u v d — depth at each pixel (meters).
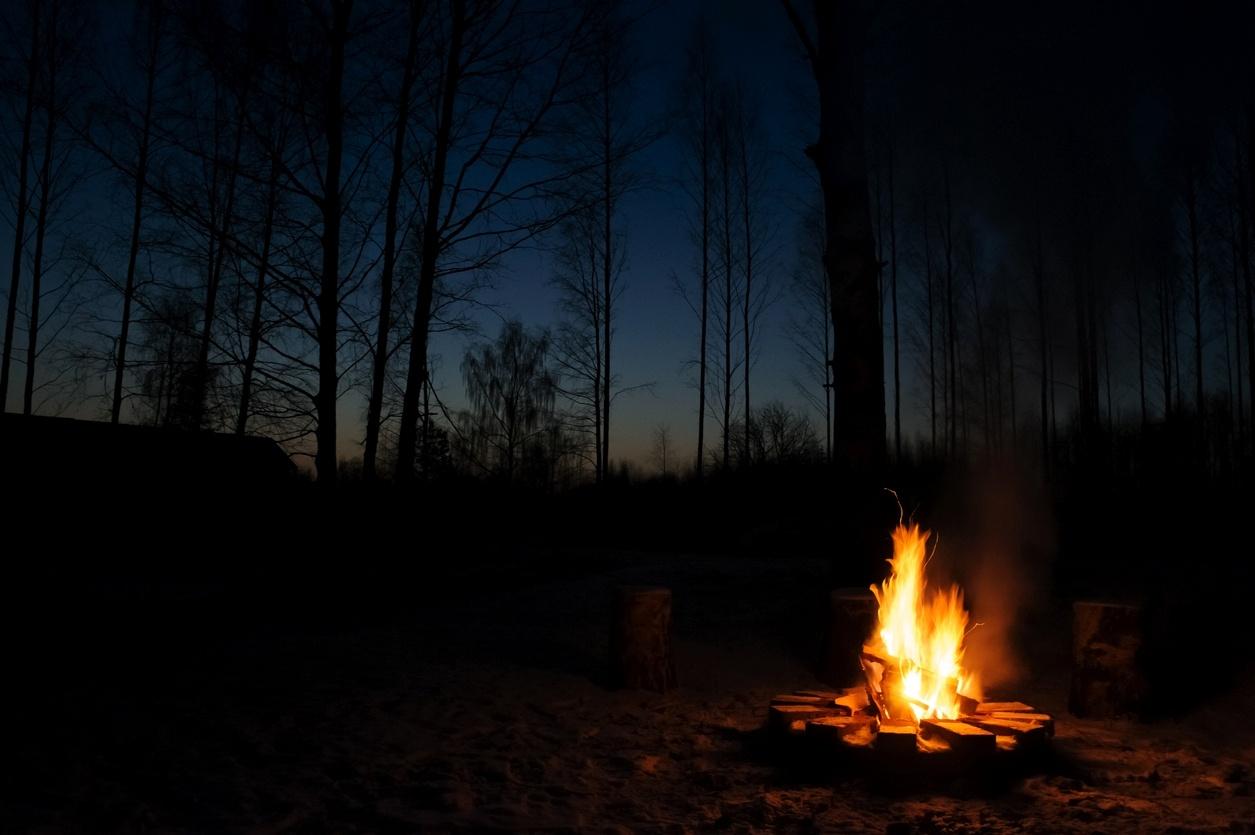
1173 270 16.81
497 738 5.70
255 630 9.90
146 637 9.16
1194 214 19.03
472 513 18.81
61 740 5.36
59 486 17.81
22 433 18.48
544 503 23.11
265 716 6.11
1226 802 4.45
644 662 7.08
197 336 11.39
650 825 4.20
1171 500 14.74
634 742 5.70
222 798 4.43
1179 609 8.18
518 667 7.91
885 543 8.64
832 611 7.18
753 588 10.99
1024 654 7.89
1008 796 4.57
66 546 17.00
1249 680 6.62
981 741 4.67
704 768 5.14
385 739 5.61
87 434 19.23
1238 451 18.95
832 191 9.07
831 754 4.91
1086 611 6.18
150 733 5.59
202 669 7.65
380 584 12.24
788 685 7.32
